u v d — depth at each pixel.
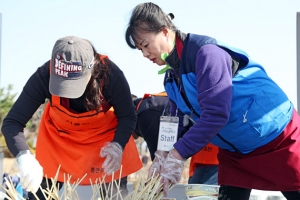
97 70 2.85
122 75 2.99
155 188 2.65
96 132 3.17
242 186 2.72
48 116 3.24
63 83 2.71
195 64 2.54
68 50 2.71
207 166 3.56
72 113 3.03
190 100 2.65
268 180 2.65
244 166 2.70
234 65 2.61
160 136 2.88
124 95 2.99
